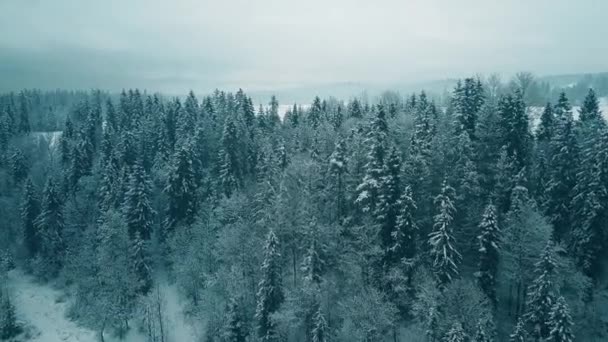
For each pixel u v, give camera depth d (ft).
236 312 154.51
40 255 235.40
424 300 134.10
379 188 152.46
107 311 185.16
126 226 200.23
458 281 136.46
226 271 173.78
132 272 192.65
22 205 243.81
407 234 147.23
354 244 161.99
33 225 237.04
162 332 172.35
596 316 144.97
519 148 187.42
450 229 141.38
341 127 260.42
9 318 193.77
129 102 386.11
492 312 141.79
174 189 216.74
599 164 149.89
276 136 280.31
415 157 165.07
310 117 325.01
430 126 204.85
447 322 128.26
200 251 195.62
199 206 223.30
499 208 165.17
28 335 192.44
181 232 205.77
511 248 146.72
